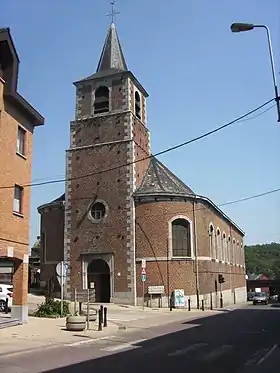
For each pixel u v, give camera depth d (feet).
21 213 68.95
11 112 66.95
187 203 125.39
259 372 32.53
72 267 124.47
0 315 79.97
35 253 214.07
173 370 33.40
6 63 65.82
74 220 126.93
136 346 47.85
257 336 56.24
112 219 122.93
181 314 98.73
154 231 120.47
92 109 132.67
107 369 33.83
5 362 37.24
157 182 129.08
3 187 63.52
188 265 121.39
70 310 85.66
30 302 110.83
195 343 49.70
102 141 128.88
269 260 398.62
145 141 137.69
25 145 71.31
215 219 151.12
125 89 130.62
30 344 48.21
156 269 118.62
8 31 64.59
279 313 105.09
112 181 125.29
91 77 134.51
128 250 119.75
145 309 108.88
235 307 140.15
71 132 132.57
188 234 124.57
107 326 68.85
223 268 157.89
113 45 142.82
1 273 121.39
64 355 41.50
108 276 123.24
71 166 130.41
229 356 40.24
